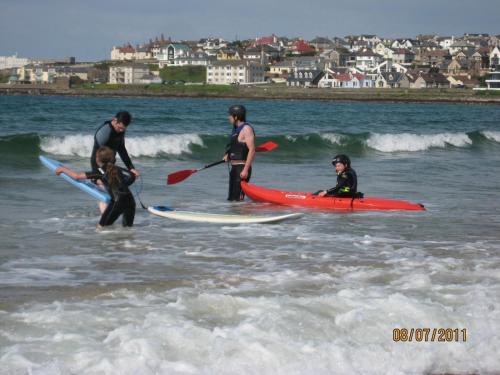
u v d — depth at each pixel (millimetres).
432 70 158500
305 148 23172
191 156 20094
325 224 9602
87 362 4172
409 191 13266
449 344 4707
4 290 5754
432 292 5953
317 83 146625
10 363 4113
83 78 177250
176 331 4621
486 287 6168
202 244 8031
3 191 11578
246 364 4207
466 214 10727
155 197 11758
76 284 6039
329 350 4453
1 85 146875
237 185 11680
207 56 179625
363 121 44000
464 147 26953
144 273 6539
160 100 104000
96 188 9578
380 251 7793
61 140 18688
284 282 6246
